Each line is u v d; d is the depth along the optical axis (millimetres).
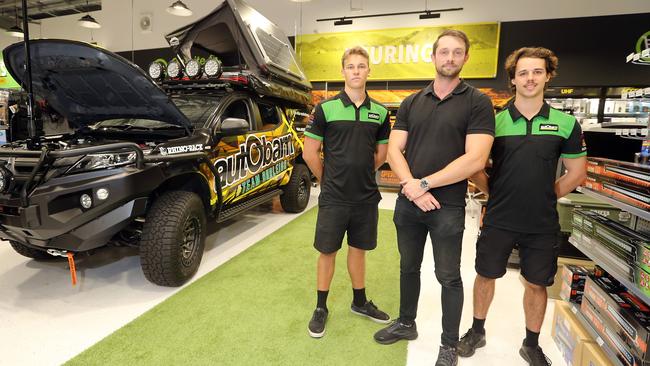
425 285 2713
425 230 1802
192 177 2822
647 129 1712
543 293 1727
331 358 1810
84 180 2086
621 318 1442
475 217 4969
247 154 3465
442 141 1625
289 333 2014
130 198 2193
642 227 1597
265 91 3805
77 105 2959
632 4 7047
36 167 2006
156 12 10547
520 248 1740
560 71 7504
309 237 3762
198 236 2711
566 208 2639
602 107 7281
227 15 3791
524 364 1817
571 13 7375
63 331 2010
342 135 1883
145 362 1742
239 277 2742
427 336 2033
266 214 4785
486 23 7754
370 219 1995
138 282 2639
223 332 2004
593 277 1742
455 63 1582
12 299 2361
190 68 3414
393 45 8461
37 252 2889
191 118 3107
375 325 2119
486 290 1856
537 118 1614
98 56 2234
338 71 8930
